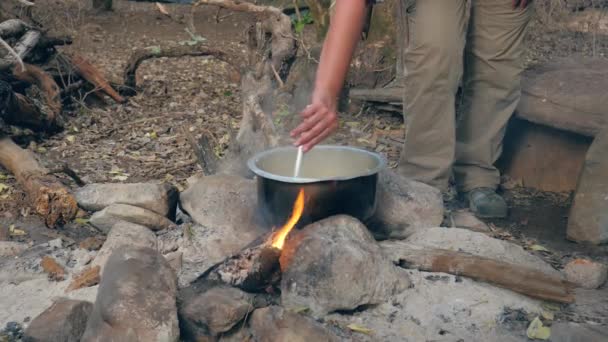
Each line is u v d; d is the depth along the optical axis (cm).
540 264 295
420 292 267
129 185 334
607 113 365
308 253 255
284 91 489
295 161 303
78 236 333
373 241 272
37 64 551
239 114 549
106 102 574
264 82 450
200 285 260
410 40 337
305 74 529
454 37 326
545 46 713
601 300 277
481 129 373
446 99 340
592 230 331
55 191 337
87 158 454
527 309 265
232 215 310
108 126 521
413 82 340
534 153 415
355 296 253
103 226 322
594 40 698
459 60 333
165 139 492
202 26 963
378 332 247
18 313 263
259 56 476
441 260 278
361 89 521
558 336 245
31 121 477
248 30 489
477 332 250
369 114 527
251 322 237
